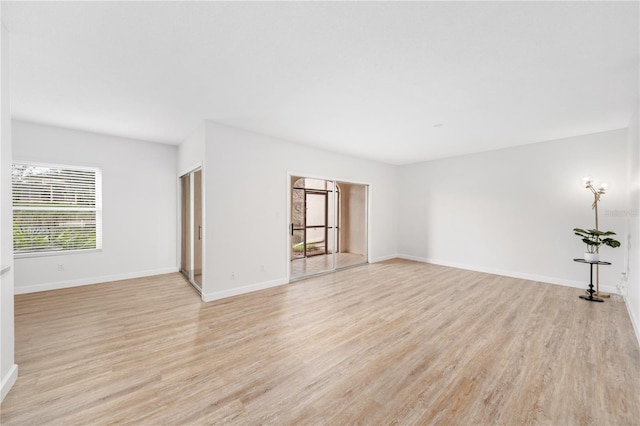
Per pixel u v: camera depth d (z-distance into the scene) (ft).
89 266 14.51
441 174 20.35
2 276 5.85
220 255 12.50
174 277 16.05
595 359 7.42
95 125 13.07
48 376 6.57
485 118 11.68
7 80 6.04
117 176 15.26
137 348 7.98
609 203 13.29
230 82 8.57
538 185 15.65
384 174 22.03
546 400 5.82
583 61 7.20
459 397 5.92
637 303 9.19
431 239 20.98
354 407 5.61
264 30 6.06
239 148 13.19
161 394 5.98
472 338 8.68
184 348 8.00
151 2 5.22
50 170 13.60
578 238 14.30
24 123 12.66
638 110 9.53
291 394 6.01
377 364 7.21
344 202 23.88
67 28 6.00
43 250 13.47
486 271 17.85
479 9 5.34
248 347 8.09
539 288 14.20
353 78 8.27
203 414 5.40
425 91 9.14
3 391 5.77
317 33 6.17
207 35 6.26
